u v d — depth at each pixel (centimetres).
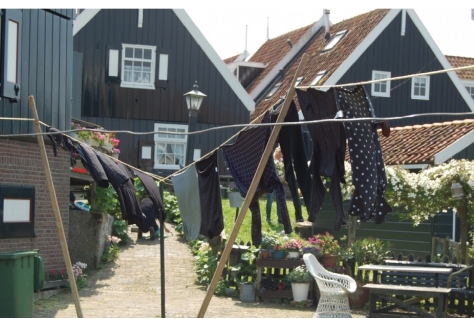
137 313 1143
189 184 992
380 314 1179
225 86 2592
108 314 1127
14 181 1239
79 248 1513
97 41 2466
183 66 2550
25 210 1255
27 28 1262
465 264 1298
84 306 1190
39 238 1292
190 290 1369
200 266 1454
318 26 3334
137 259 1606
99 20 2466
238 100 2603
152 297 1294
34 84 1284
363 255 1312
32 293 1032
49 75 1327
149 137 2514
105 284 1389
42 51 1306
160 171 2506
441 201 1389
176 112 2536
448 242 1495
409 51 2819
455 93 2878
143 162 2461
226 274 1370
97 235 1516
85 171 1534
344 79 2719
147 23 2514
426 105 2831
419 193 1395
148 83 2508
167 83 2530
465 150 1712
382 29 2780
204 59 2570
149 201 1551
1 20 1180
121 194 1018
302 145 862
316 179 828
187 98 1719
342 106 785
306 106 825
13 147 1239
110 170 1011
